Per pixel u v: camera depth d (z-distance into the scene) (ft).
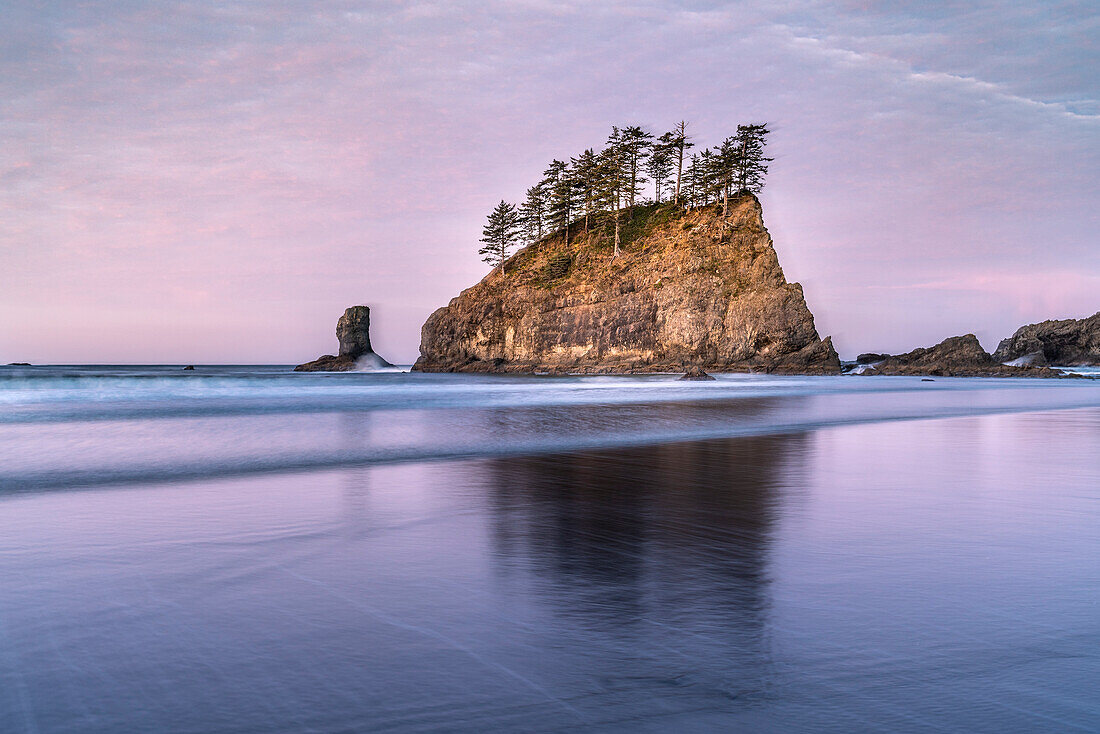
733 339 323.57
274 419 69.97
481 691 10.02
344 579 15.99
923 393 144.77
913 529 21.24
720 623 12.91
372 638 12.14
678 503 26.12
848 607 13.79
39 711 9.31
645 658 11.25
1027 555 17.90
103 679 10.38
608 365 331.98
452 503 26.25
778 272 328.08
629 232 400.67
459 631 12.51
